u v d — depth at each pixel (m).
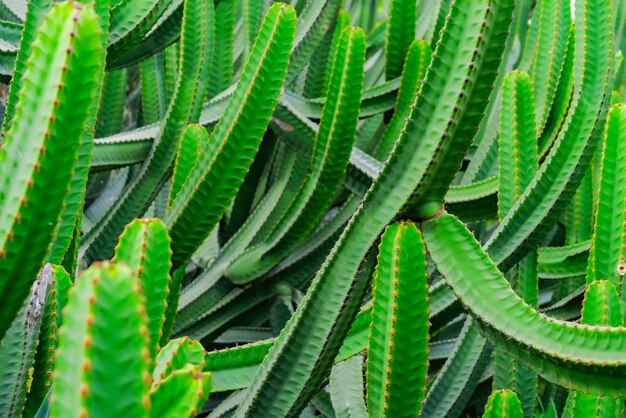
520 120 1.67
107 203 2.53
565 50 1.90
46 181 1.05
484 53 1.19
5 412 1.25
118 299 0.94
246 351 1.57
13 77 1.37
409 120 1.24
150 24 1.77
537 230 1.57
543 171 1.55
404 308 1.24
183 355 1.19
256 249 2.01
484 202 1.95
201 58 1.89
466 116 1.21
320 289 1.32
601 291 1.41
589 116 1.53
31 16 1.36
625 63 2.87
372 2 3.72
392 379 1.26
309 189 1.84
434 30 2.31
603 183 1.51
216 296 2.08
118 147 1.95
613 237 1.51
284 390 1.35
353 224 1.30
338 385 1.73
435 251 1.27
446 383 1.79
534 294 1.67
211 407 1.97
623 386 1.17
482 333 1.27
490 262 1.25
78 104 1.04
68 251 1.50
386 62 2.26
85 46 1.04
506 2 1.17
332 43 2.53
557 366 1.21
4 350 1.24
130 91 3.61
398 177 1.26
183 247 1.57
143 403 0.94
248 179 2.30
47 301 1.29
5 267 1.07
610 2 1.54
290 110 2.08
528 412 1.68
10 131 1.06
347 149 1.71
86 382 0.93
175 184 1.69
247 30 2.44
